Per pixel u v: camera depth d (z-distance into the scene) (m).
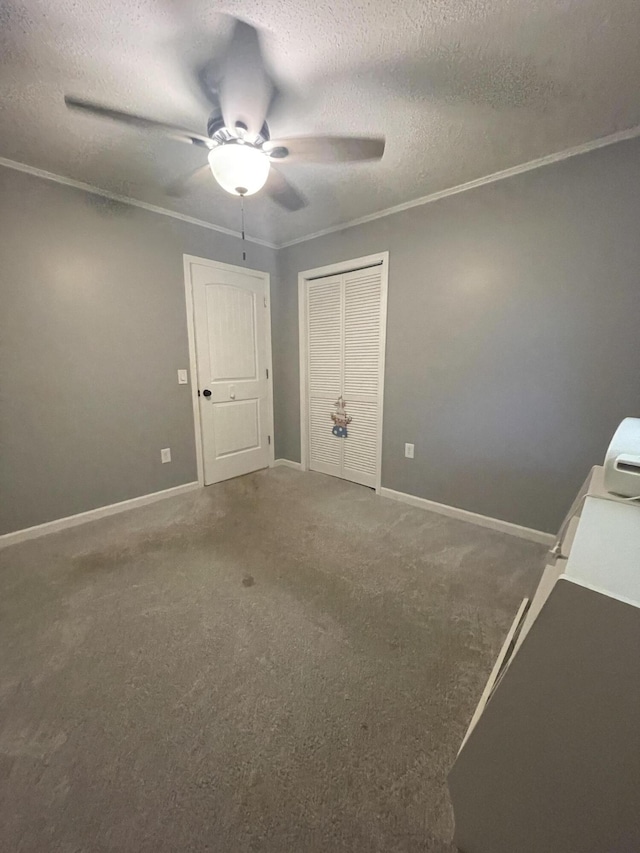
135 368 2.66
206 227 2.93
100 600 1.70
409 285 2.62
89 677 1.29
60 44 1.21
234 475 3.45
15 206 2.04
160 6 1.08
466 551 2.14
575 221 1.92
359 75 1.36
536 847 0.73
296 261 3.36
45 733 1.09
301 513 2.68
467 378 2.43
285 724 1.13
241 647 1.43
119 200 2.43
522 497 2.30
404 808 0.92
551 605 0.62
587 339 1.96
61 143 1.80
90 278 2.37
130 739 1.08
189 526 2.46
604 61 1.29
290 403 3.69
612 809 0.63
